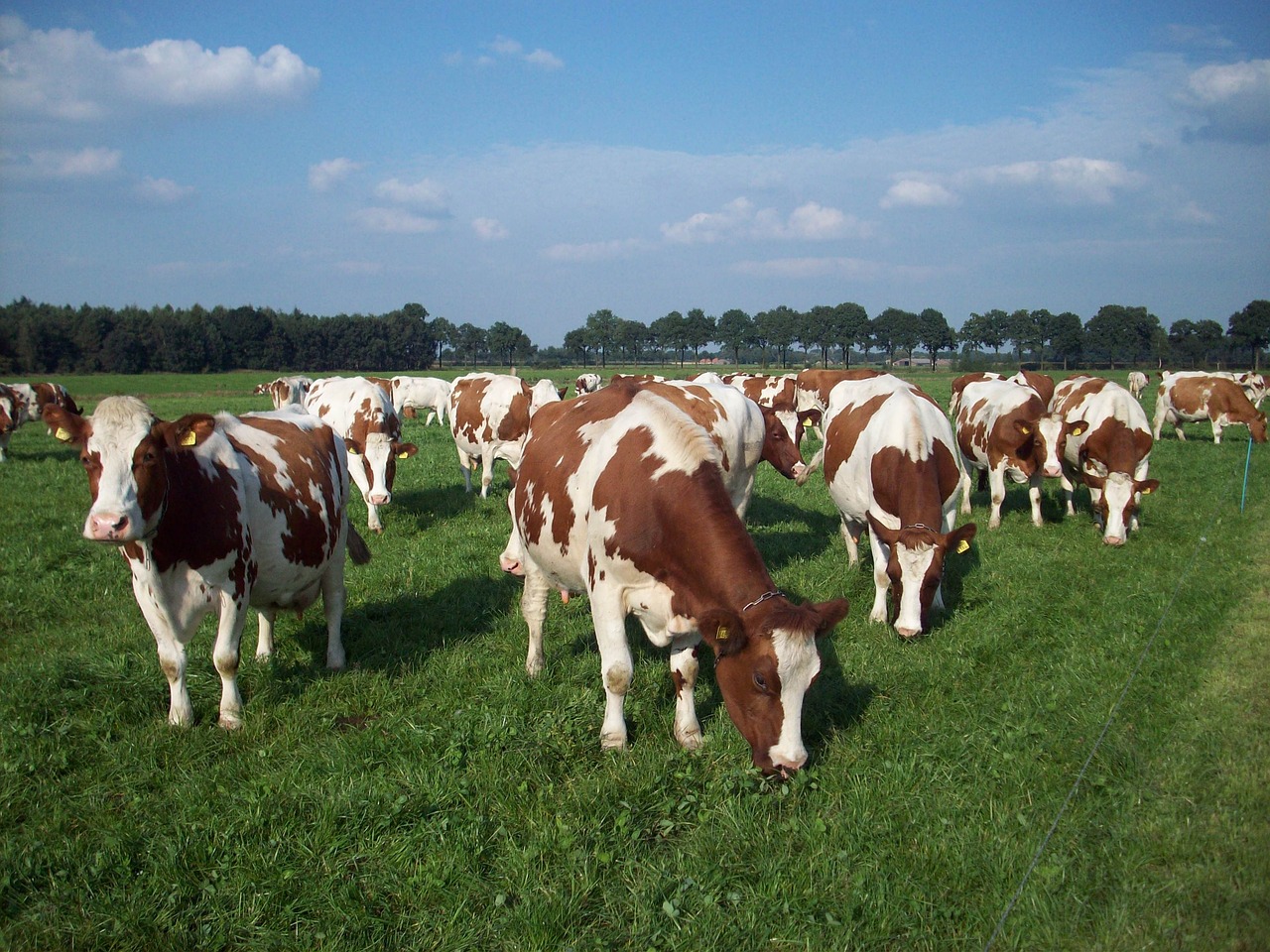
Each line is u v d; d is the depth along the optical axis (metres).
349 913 4.12
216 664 6.04
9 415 23.19
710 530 5.17
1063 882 4.11
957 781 5.19
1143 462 13.99
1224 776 4.98
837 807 4.95
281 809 4.92
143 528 5.19
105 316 112.75
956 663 7.07
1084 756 5.35
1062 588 9.22
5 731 5.86
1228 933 3.71
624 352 171.88
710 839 4.62
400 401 37.72
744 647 4.84
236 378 96.75
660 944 3.93
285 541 6.62
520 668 7.11
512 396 14.78
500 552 11.00
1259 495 15.22
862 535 10.45
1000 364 133.25
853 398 10.30
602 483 5.66
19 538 11.84
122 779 5.38
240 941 4.04
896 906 4.05
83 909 4.14
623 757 5.52
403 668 7.11
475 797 5.07
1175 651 7.11
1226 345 102.69
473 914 4.13
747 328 151.50
